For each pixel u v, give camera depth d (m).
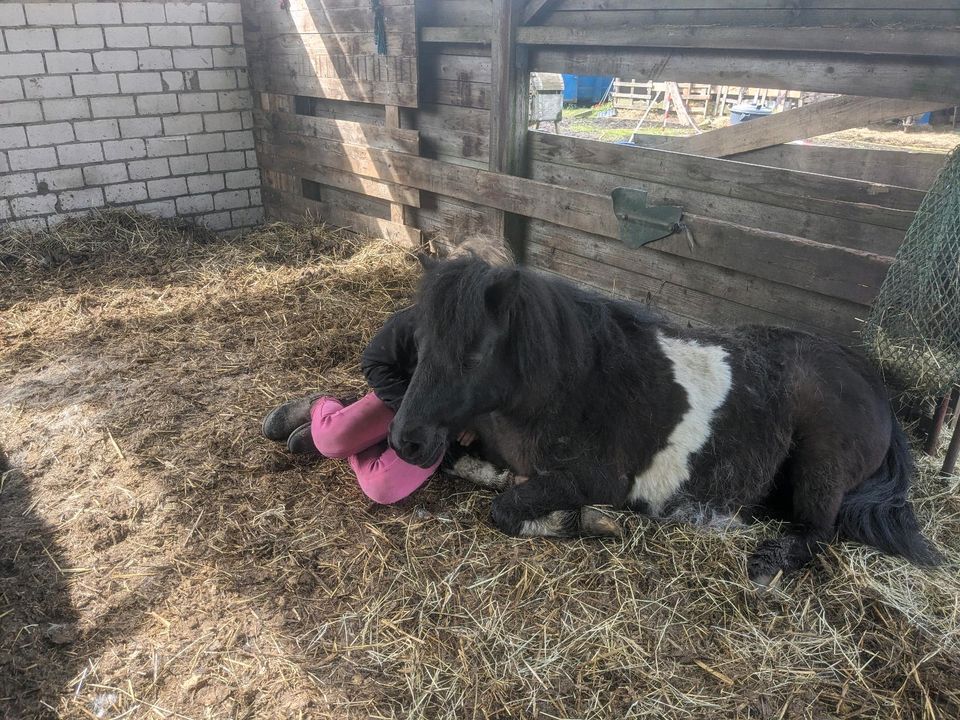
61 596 2.36
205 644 2.17
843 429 2.53
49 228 6.03
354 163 5.82
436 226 5.44
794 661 2.11
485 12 4.52
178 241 6.17
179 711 1.97
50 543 2.60
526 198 4.50
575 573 2.41
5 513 2.78
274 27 6.12
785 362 2.67
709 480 2.62
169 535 2.63
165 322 4.60
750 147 4.96
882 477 2.67
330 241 6.10
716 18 3.39
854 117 4.27
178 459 3.07
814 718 1.95
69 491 2.90
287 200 6.83
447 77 4.91
